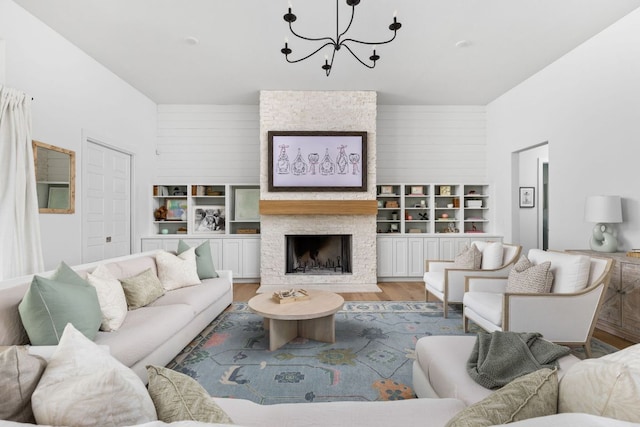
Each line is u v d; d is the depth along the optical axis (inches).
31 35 125.0
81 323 74.1
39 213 128.3
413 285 209.6
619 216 126.0
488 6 121.7
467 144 234.2
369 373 93.7
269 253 205.8
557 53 157.4
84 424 28.6
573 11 124.7
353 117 205.0
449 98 219.9
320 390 84.9
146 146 215.0
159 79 187.5
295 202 200.7
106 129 172.1
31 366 33.0
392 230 229.5
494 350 65.2
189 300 116.0
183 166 231.3
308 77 185.5
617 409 27.9
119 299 91.7
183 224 237.1
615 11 124.7
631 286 113.1
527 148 191.8
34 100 126.4
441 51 155.2
